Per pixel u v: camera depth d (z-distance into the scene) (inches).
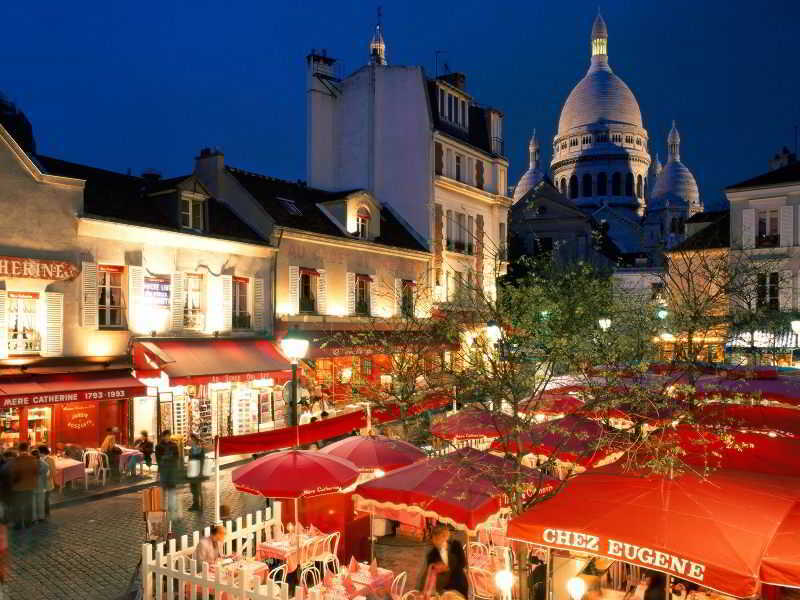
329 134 1581.0
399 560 535.2
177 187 971.3
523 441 483.5
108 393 823.7
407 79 1525.6
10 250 791.7
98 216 865.5
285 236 1140.5
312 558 488.7
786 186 1300.4
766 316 589.3
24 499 613.3
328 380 1188.5
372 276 1337.4
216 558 449.7
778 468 375.9
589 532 301.6
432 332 1005.8
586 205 4126.5
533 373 472.1
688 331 494.6
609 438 429.1
